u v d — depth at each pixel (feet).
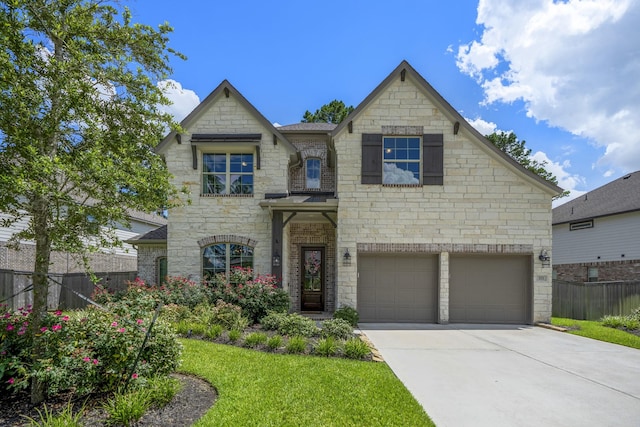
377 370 21.68
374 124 43.04
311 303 51.49
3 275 40.57
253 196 44.37
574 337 34.37
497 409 16.80
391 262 42.80
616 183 78.54
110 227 19.06
